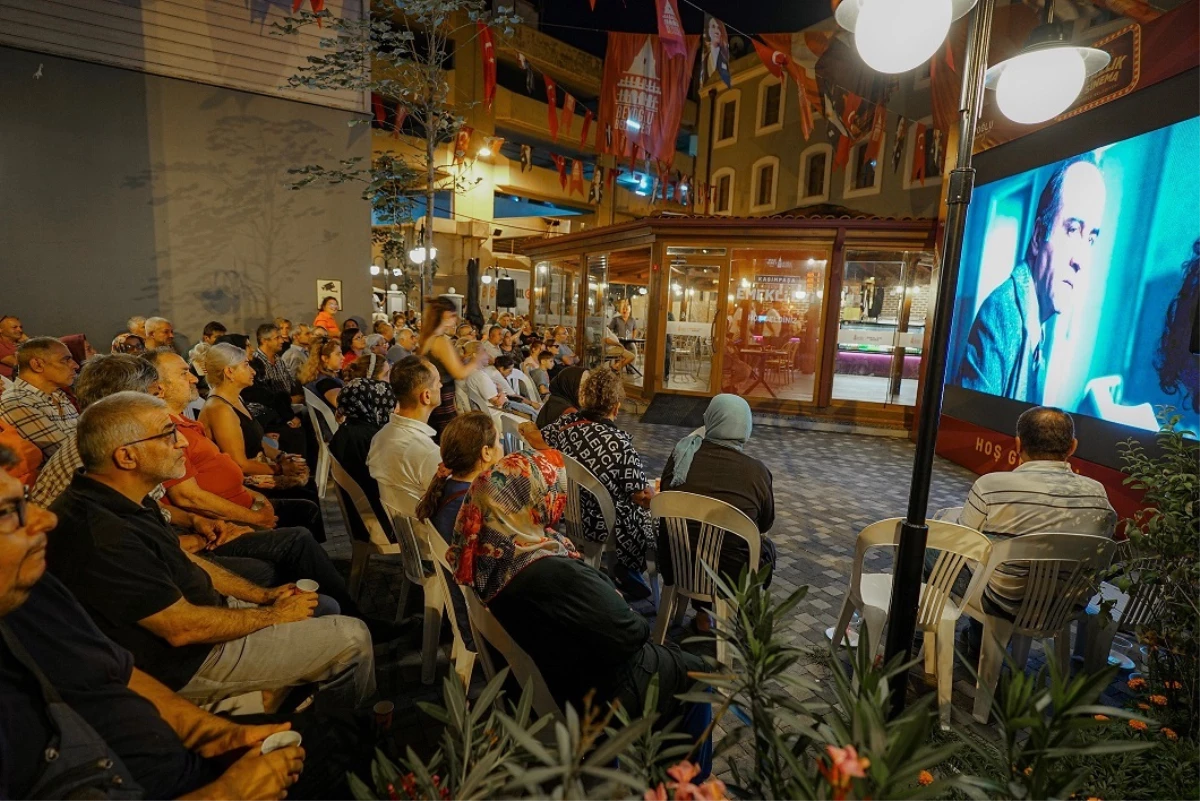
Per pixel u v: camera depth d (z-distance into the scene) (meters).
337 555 3.87
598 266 11.43
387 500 2.70
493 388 5.74
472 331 8.44
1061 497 2.45
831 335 8.93
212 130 8.19
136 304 8.02
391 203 9.27
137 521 1.71
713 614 1.12
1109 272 4.73
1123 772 1.39
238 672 1.83
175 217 8.12
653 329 9.64
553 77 23.94
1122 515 4.41
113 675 1.34
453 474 2.21
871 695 0.81
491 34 8.55
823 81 9.03
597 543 3.24
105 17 7.45
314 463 5.36
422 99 8.35
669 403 9.53
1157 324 4.25
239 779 1.29
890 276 9.31
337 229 9.16
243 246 8.56
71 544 1.59
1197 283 3.93
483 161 21.55
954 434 7.07
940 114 8.07
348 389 3.63
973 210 6.88
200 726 1.48
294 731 1.46
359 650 2.03
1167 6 4.28
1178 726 1.64
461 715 0.91
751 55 19.94
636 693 1.62
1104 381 4.73
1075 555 2.24
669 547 2.72
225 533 2.64
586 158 26.20
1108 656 2.68
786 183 19.22
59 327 7.64
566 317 13.04
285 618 1.93
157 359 2.82
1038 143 5.75
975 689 2.66
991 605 2.40
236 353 3.43
